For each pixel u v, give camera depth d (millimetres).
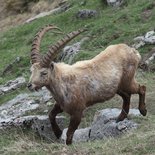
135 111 29812
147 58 44625
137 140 23016
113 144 23219
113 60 26344
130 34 52344
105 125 27578
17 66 57969
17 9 94812
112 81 25984
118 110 29797
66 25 67312
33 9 91312
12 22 92562
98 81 25531
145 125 26203
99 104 35312
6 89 49344
